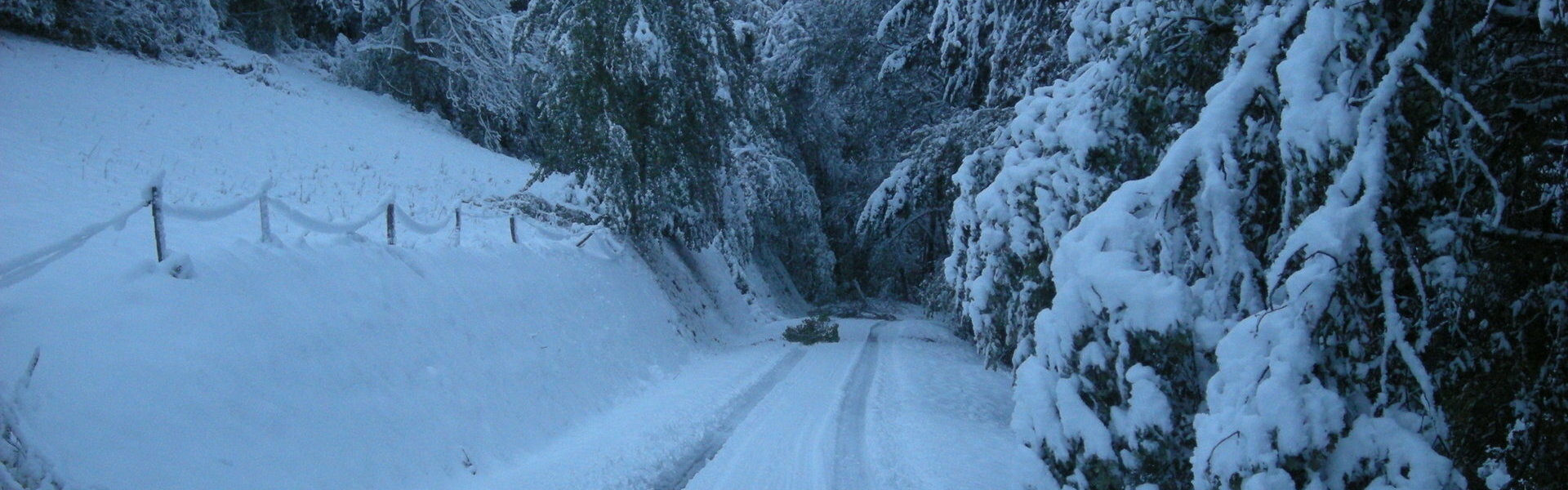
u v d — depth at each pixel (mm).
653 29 16312
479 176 21625
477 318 9680
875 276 32938
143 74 19047
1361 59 4336
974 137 14891
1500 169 4742
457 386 8180
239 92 20891
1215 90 5039
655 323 14867
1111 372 5156
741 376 12641
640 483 7055
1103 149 6207
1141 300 4914
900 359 15102
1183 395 5012
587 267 14469
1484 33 4375
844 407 10531
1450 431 4484
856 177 31359
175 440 5281
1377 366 4285
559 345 10773
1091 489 5145
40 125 13180
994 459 8391
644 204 16969
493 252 11867
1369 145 4090
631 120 16781
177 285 6414
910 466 7797
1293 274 4250
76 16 19375
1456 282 4230
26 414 4680
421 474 6789
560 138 16703
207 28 24125
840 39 28250
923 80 26062
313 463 6008
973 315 9070
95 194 10250
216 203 11703
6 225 7695
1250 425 4160
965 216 10359
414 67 29844
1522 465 4770
